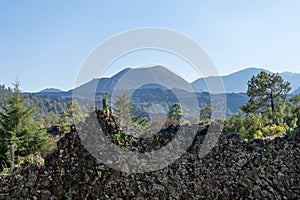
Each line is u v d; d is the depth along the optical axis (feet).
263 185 21.01
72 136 20.53
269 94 80.18
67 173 18.48
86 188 18.04
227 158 22.94
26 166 19.43
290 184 21.53
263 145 24.71
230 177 21.24
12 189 17.31
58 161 19.16
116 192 18.21
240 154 23.30
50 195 17.43
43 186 17.71
